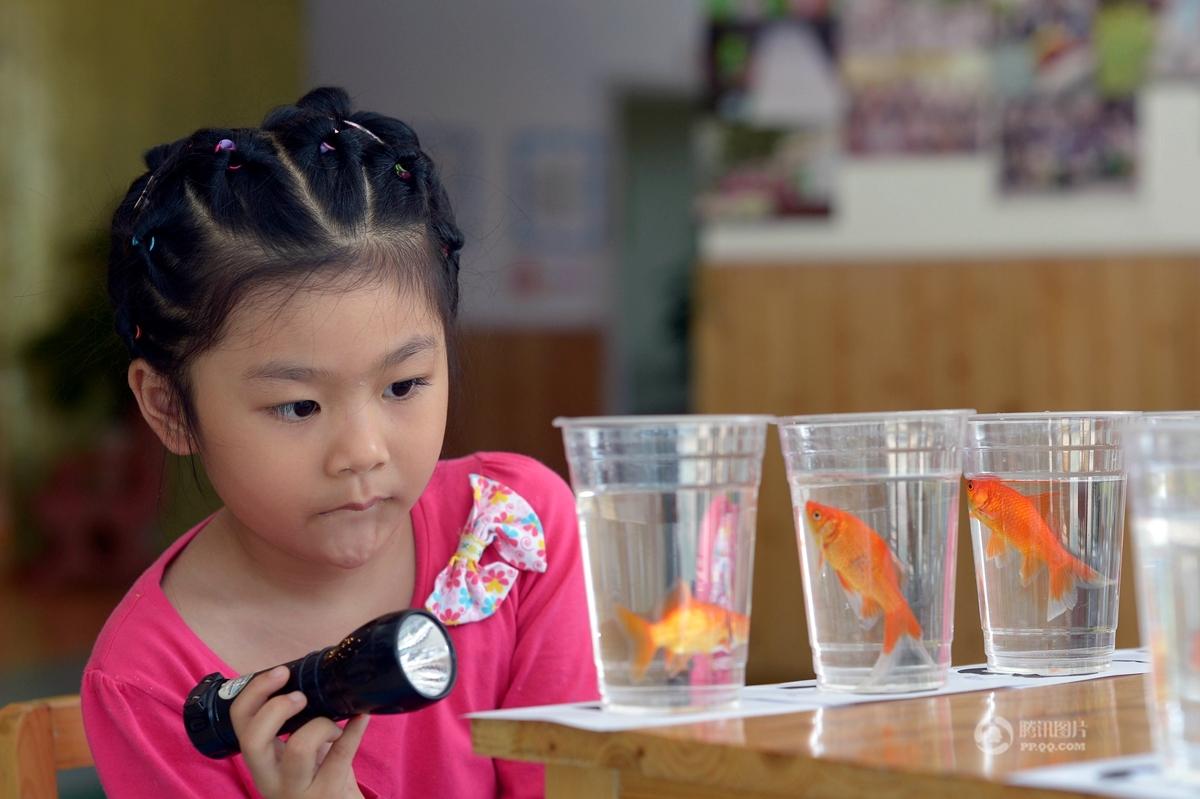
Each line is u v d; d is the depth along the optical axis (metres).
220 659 0.94
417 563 1.01
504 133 7.66
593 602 0.67
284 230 0.84
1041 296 3.38
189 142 0.93
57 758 0.96
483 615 0.99
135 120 7.45
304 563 0.95
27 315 6.70
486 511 1.02
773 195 3.50
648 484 0.65
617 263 7.59
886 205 3.46
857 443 0.69
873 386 3.46
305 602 0.96
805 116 3.48
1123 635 2.55
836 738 0.59
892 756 0.55
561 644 1.02
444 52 7.69
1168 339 3.31
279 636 0.96
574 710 0.68
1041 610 0.76
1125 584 2.56
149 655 0.93
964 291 3.42
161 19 7.50
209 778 0.91
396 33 7.77
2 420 6.70
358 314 0.82
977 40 3.39
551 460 7.50
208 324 0.83
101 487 6.65
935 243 3.43
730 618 0.66
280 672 0.75
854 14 3.45
